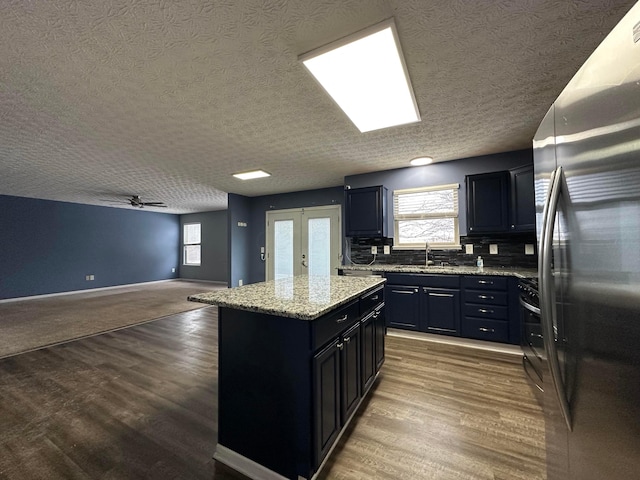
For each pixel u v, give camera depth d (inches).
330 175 177.9
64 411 75.7
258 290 73.9
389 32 55.6
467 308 120.3
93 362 107.9
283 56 64.0
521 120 98.7
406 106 85.7
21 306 209.8
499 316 114.3
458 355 111.6
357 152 132.7
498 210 125.5
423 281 129.0
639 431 24.8
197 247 353.1
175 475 55.1
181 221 365.1
